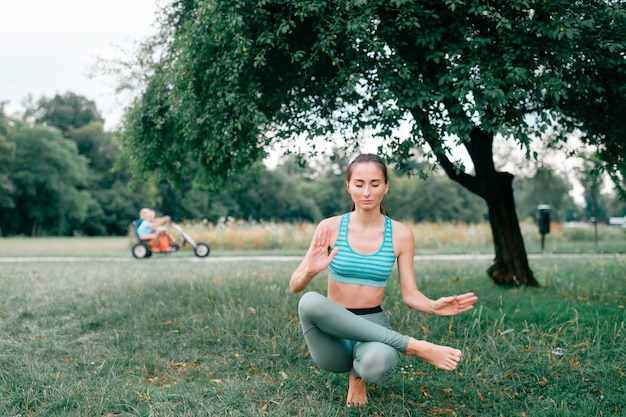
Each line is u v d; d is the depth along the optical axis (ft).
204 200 201.87
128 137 25.23
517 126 16.60
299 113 20.98
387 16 16.55
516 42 15.42
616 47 15.81
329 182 240.32
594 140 21.99
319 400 11.43
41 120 219.82
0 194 165.48
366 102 20.30
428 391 11.96
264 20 16.57
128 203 203.31
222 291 23.03
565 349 13.98
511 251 25.73
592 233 78.74
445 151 17.30
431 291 23.59
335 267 10.12
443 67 17.15
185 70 19.25
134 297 22.34
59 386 12.09
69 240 118.93
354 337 9.48
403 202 203.00
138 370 13.84
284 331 16.01
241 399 11.39
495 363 13.30
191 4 22.15
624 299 21.49
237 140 20.33
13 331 17.49
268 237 65.62
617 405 10.85
